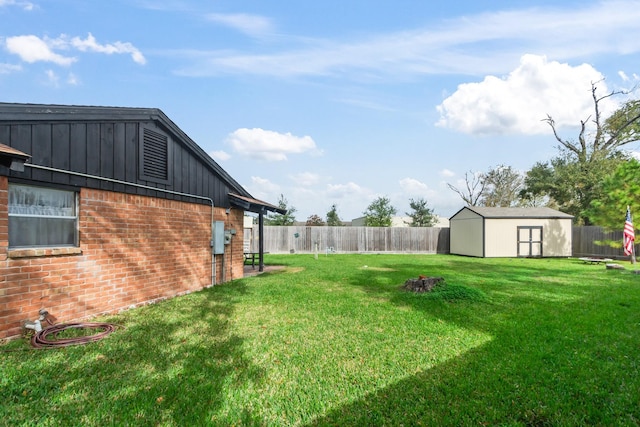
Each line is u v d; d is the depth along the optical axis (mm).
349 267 13773
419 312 6074
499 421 2686
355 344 4410
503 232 19891
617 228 15156
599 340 4562
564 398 3031
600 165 24719
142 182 6879
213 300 7152
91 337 4477
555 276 11008
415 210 32469
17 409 2777
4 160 3934
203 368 3619
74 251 5348
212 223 9359
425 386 3254
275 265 14672
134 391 3104
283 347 4285
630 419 2719
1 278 4320
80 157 5512
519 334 4820
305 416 2744
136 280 6625
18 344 4234
